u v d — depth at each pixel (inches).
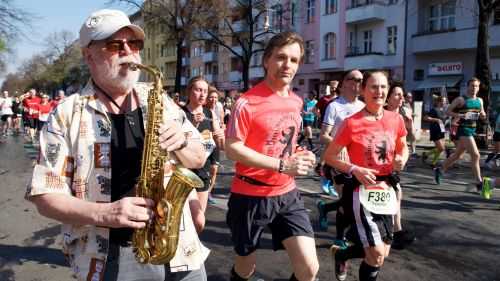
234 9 1211.9
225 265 169.5
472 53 980.6
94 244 73.9
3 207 262.7
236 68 1787.6
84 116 74.2
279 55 112.8
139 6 1241.4
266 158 108.0
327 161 140.1
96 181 73.4
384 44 1159.0
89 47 76.0
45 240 199.8
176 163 82.3
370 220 130.9
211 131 223.9
